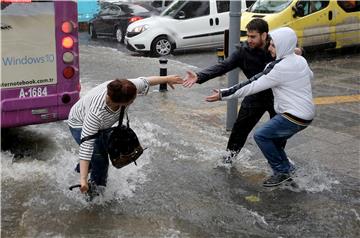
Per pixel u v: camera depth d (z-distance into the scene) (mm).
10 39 5395
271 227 4406
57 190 5066
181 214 4633
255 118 5598
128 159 4555
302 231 4348
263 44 5156
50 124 7414
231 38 6566
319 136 6836
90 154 4312
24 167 5652
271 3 13164
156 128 7230
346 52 13953
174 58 13773
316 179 5414
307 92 4895
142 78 4660
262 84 4797
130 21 16531
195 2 14570
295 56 4875
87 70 11609
